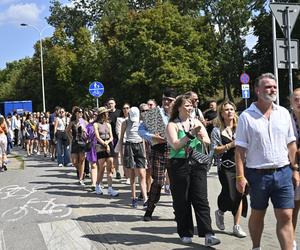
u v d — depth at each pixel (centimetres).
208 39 4291
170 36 3997
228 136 638
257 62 4347
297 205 538
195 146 610
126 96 4306
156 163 755
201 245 609
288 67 1026
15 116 2769
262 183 491
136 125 870
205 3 4525
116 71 4362
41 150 2225
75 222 762
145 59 3969
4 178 1326
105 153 1002
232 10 4409
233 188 636
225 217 764
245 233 652
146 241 637
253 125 493
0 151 1501
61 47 5491
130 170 877
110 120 1212
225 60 4388
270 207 817
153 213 816
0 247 640
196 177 609
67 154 1627
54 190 1087
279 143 492
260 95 493
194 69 4003
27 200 972
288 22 1016
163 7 4084
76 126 1162
